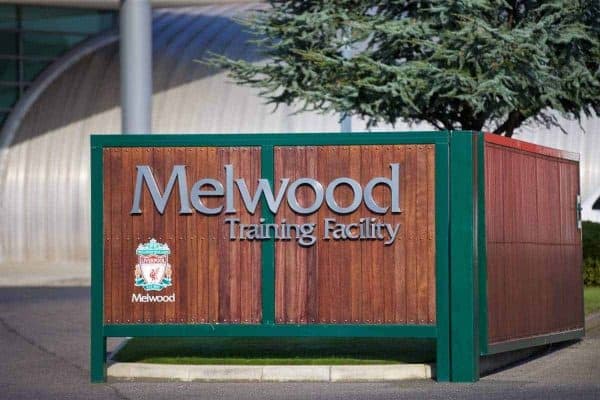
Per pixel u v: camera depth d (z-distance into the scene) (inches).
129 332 642.2
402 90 940.6
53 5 1716.3
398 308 625.9
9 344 821.9
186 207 642.2
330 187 633.6
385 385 602.5
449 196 620.1
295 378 625.9
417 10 1003.3
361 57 979.9
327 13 1021.8
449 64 943.0
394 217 628.1
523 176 683.4
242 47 1759.4
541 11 983.6
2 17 1871.3
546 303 709.9
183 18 1910.7
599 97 1021.8
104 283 645.3
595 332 831.1
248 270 639.1
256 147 640.4
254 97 1681.8
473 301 613.6
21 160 1737.2
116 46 1862.7
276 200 637.3
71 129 1752.0
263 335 636.7
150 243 644.1
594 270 1128.2
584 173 1512.1
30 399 568.7
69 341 839.7
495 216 642.8
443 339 616.1
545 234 714.2
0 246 1711.4
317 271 634.8
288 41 1026.1
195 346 732.7
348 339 761.6
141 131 1092.5
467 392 568.7
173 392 587.5
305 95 1008.9
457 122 1085.8
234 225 639.8
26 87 1872.5
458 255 616.7
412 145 626.8
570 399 535.8
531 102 970.7
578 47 983.6
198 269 641.0
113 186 647.1
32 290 1362.0
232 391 587.5
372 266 629.9
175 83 1726.1
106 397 573.9
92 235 646.5
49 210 1713.8
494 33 918.4
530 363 686.5
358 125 1606.8
